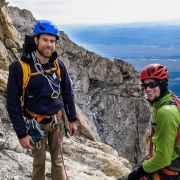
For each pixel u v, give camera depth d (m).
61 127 5.65
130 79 32.34
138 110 31.11
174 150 4.46
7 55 18.00
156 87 4.48
